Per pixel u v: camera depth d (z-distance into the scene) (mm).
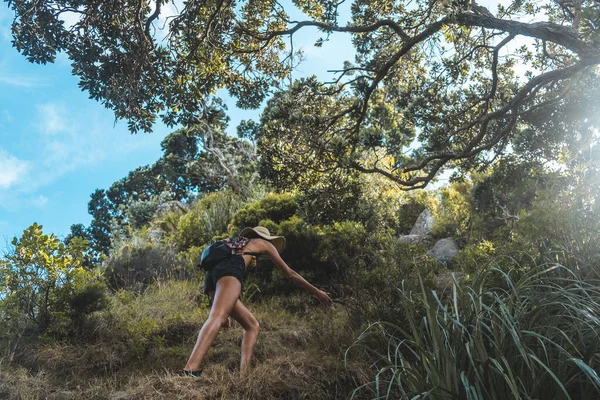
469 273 5246
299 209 8195
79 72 6527
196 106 7559
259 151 8375
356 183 8453
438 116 9125
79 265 6027
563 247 4824
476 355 3119
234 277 4496
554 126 9203
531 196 9578
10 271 5445
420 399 3102
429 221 12750
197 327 5578
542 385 3059
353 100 8828
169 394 3836
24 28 6348
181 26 6961
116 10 6719
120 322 5645
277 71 9273
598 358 3102
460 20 6957
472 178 10844
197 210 11867
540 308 3502
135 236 11047
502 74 10242
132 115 6980
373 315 4750
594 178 7156
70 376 4676
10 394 4176
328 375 4141
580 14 6090
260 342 4973
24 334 5402
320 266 6801
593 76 8383
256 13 8859
